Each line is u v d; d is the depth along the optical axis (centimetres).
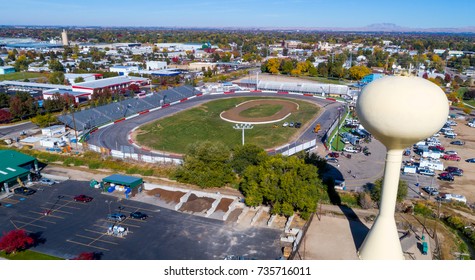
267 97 18962
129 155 10031
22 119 14700
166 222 6600
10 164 8431
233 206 7025
